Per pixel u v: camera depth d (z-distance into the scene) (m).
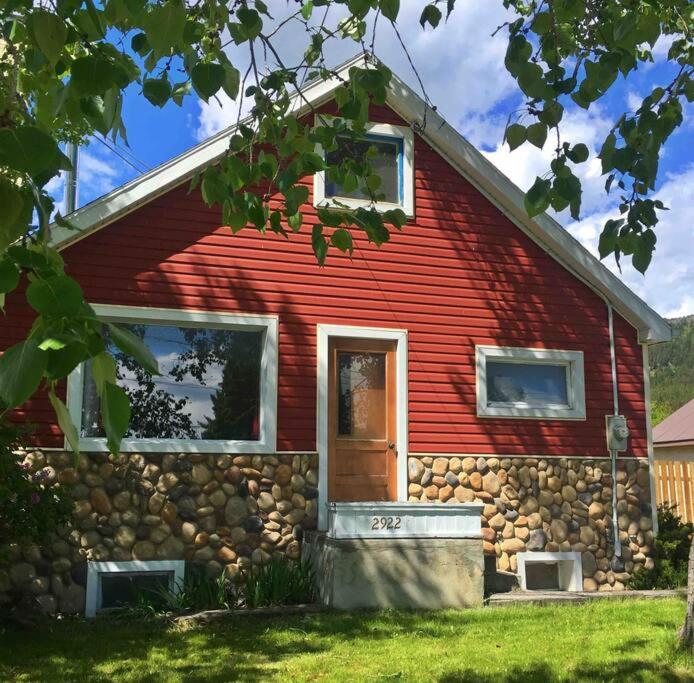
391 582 8.22
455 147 10.14
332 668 5.90
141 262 8.71
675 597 9.14
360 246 9.70
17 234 1.72
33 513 7.02
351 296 9.55
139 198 8.63
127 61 2.89
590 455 10.26
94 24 2.22
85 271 8.49
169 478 8.53
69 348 1.45
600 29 3.44
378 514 8.32
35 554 8.00
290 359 9.17
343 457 9.32
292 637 6.94
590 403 10.40
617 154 3.03
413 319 9.77
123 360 8.61
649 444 10.55
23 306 7.99
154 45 2.51
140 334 8.75
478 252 10.23
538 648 6.49
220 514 8.65
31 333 1.52
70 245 8.50
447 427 9.73
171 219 8.90
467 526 8.60
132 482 8.40
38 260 1.66
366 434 9.47
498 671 5.79
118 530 8.27
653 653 6.27
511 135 3.14
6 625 7.46
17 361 1.41
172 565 8.38
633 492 10.35
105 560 8.17
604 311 10.68
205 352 8.99
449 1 3.52
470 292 10.10
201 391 8.90
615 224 3.12
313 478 9.04
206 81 3.30
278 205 9.34
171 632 7.22
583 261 10.47
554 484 10.02
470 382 9.91
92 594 8.07
